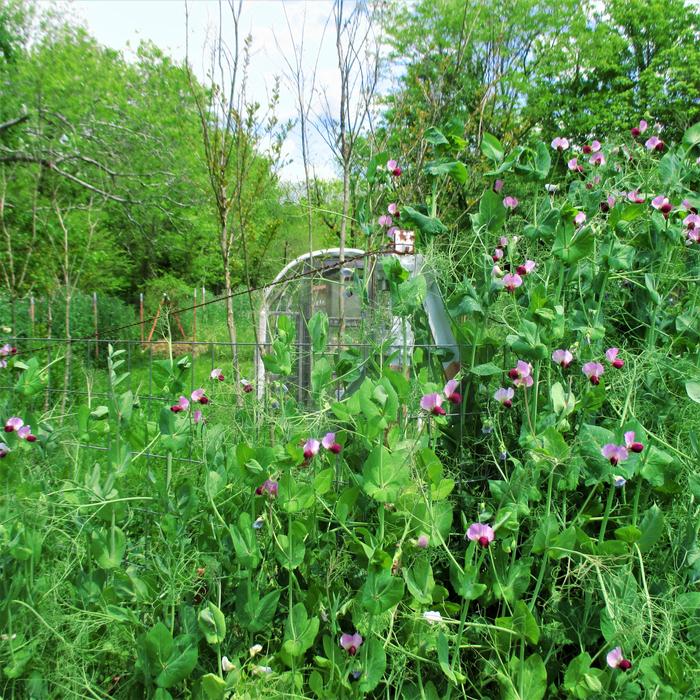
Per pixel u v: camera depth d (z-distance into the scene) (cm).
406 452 182
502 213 238
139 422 246
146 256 1464
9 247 679
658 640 178
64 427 233
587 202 258
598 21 1698
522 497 188
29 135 934
